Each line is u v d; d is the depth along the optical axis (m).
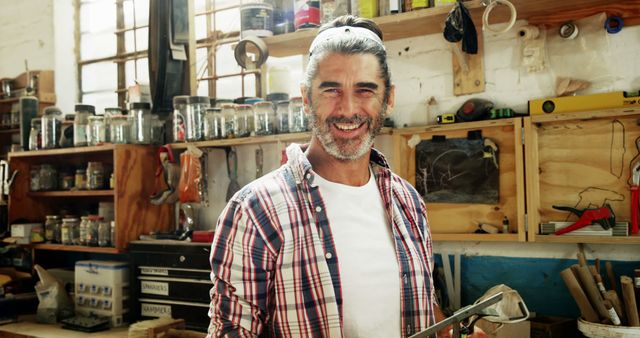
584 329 1.97
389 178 1.31
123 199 3.06
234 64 3.43
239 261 1.12
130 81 3.88
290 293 1.12
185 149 3.18
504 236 2.31
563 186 2.27
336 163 1.22
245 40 2.64
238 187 3.03
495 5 2.17
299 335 1.12
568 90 2.27
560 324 2.15
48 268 3.71
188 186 2.96
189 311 2.79
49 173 3.64
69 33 4.05
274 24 2.75
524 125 2.27
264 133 2.78
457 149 2.47
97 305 3.08
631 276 2.16
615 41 2.21
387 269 1.20
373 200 1.27
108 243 3.16
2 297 3.18
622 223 2.11
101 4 3.99
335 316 1.11
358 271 1.17
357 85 1.15
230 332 1.11
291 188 1.18
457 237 2.41
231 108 2.91
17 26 4.25
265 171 2.98
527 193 2.26
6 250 3.65
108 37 3.96
